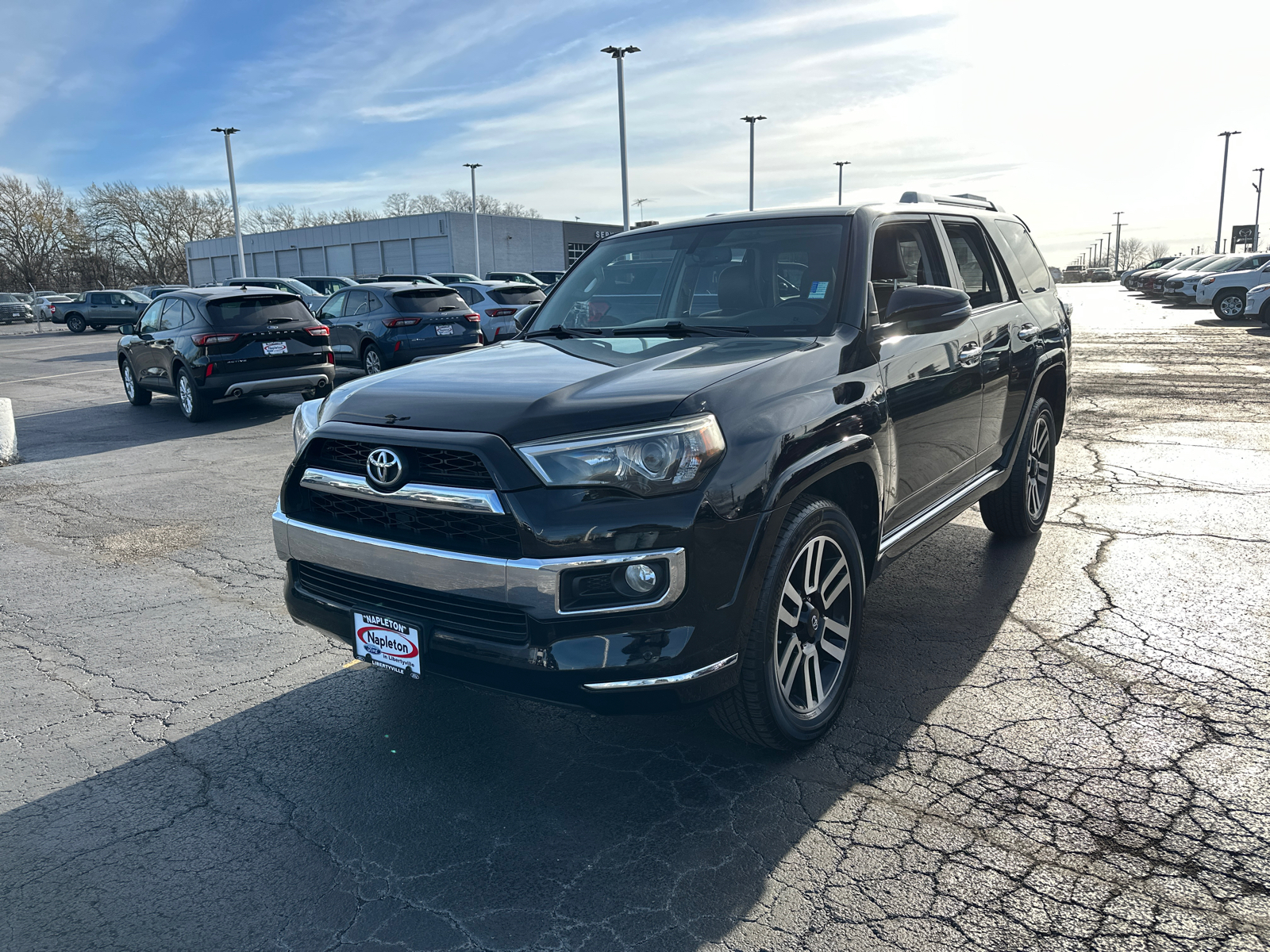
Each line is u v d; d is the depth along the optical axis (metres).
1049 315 5.20
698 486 2.51
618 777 2.95
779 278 3.58
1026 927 2.20
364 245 62.84
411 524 2.71
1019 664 3.63
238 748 3.25
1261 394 10.28
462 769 3.06
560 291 4.23
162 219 84.94
